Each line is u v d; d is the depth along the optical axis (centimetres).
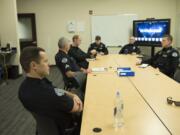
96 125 168
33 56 163
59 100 171
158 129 161
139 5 774
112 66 421
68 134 190
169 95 239
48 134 178
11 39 659
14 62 664
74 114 201
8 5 643
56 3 791
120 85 283
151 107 204
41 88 166
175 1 762
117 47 800
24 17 798
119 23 786
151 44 727
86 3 786
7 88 539
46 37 814
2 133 313
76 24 800
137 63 448
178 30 739
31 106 165
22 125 338
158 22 705
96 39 654
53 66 819
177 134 153
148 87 272
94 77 330
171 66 427
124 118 180
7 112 389
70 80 371
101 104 213
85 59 515
